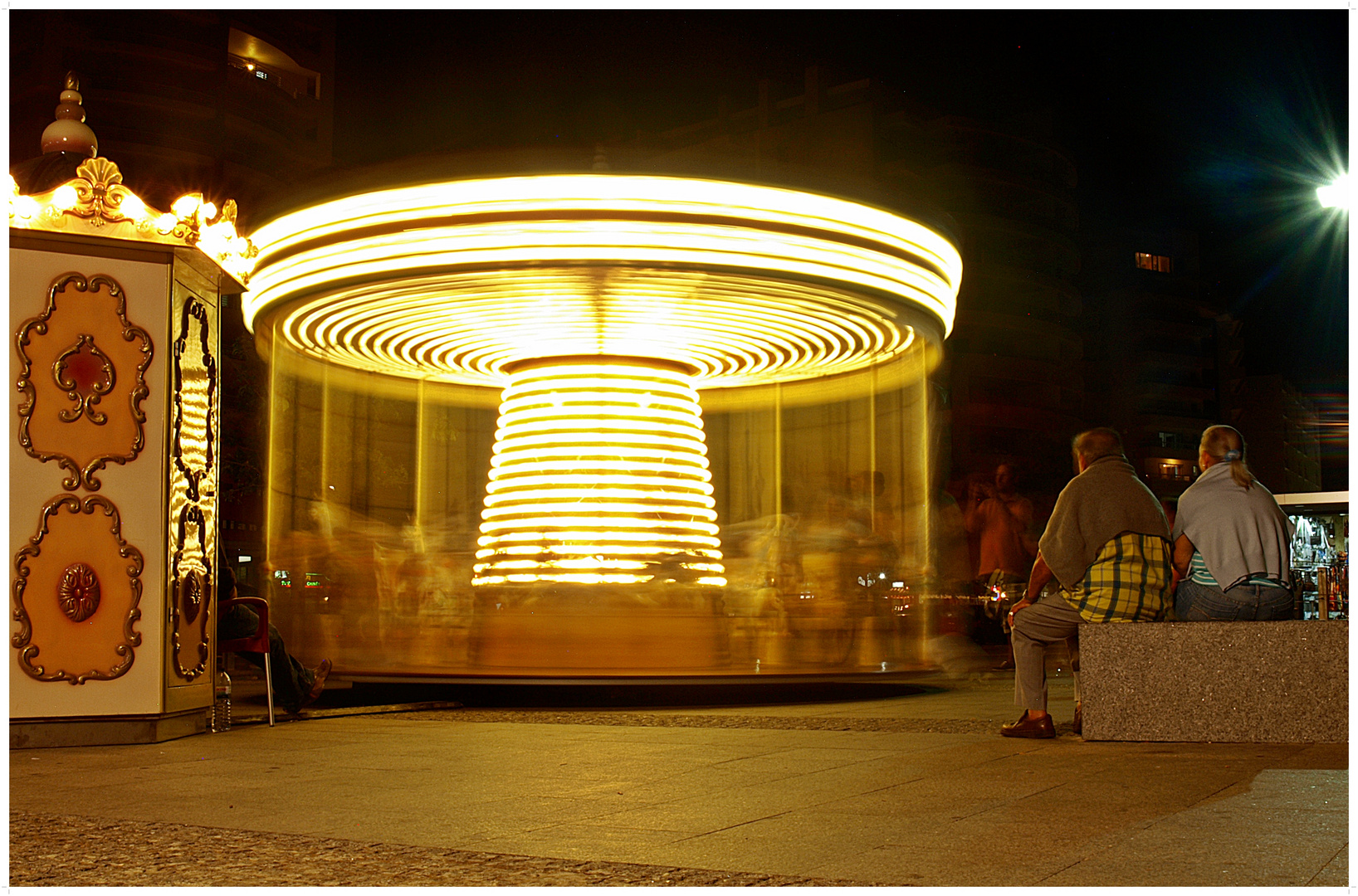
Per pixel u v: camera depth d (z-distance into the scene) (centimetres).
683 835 444
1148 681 704
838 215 937
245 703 1092
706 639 1118
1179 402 8444
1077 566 726
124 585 762
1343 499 1734
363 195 921
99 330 772
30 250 761
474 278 910
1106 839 425
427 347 1188
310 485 1633
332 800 526
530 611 1092
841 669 1106
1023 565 1408
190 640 801
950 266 1072
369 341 1166
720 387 1428
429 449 1596
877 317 1034
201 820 481
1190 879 365
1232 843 415
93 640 754
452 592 1255
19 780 593
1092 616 721
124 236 777
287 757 673
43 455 755
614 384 1145
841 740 737
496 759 658
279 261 988
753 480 1731
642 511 1117
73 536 756
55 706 743
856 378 1348
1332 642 689
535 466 1133
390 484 1712
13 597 739
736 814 484
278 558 1527
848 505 1367
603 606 1086
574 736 776
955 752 672
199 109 5381
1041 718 737
